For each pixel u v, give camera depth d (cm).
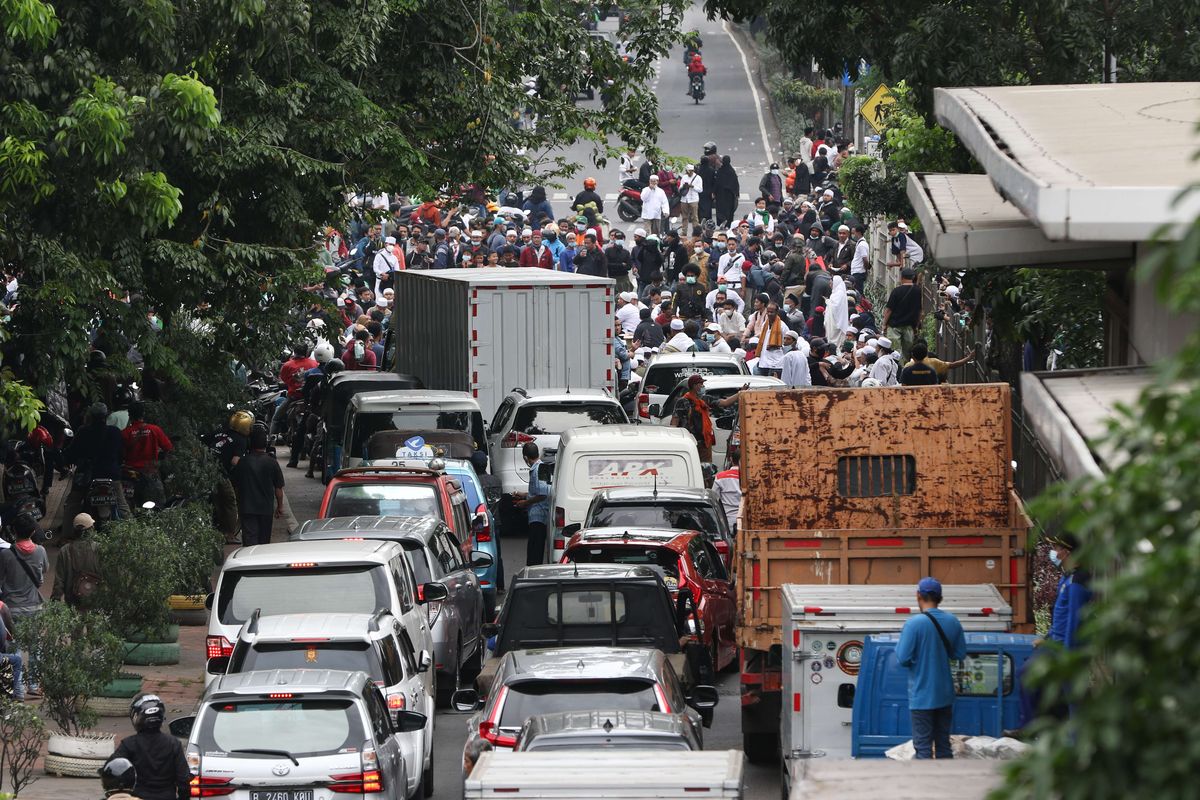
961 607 4909
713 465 9662
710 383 11269
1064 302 6738
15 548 6712
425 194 9750
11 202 6397
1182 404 1423
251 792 4378
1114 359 4169
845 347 12925
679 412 10119
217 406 9806
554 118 11181
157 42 6881
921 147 9012
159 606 6675
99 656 5803
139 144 6669
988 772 2630
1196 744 1309
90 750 5600
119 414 9519
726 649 7125
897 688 4681
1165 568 1364
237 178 8506
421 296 12719
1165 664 1376
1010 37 7838
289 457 13675
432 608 6675
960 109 3978
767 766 5847
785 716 5122
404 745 5197
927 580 4544
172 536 7644
